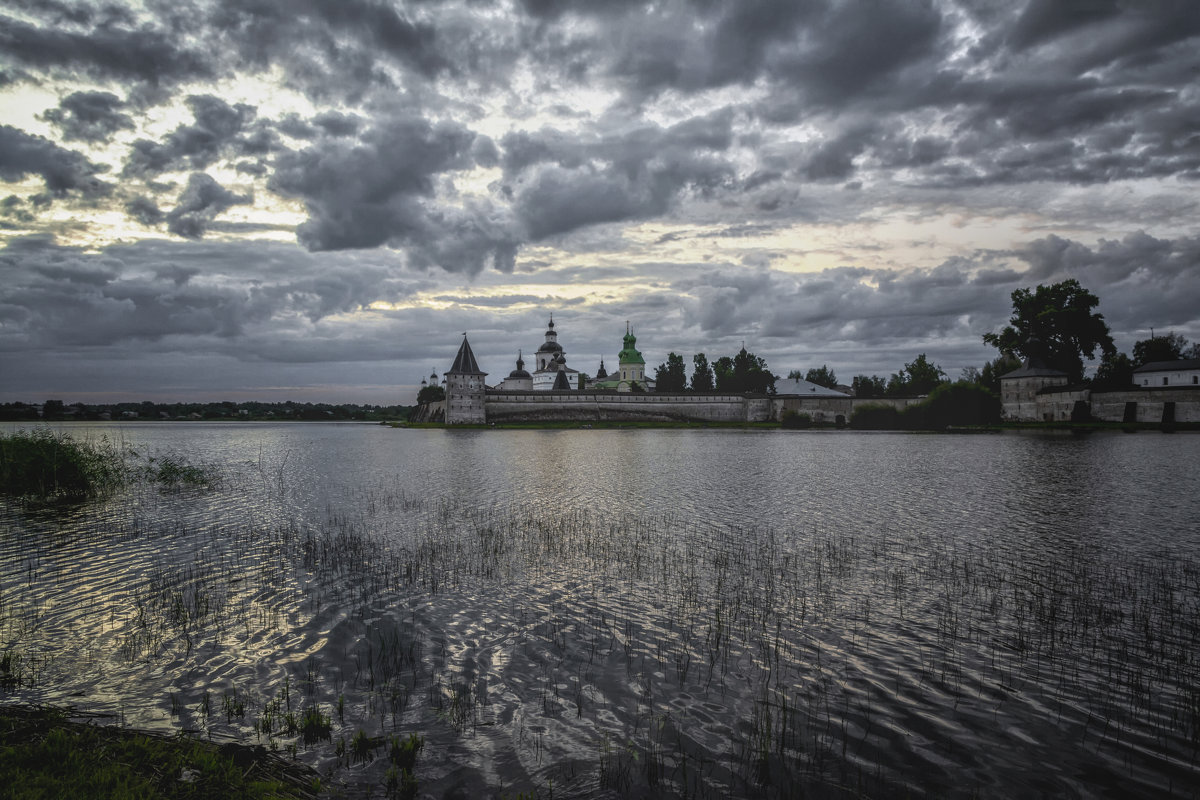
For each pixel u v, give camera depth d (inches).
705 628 494.6
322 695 390.6
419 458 2063.2
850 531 843.4
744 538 804.0
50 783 281.7
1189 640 472.7
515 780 308.3
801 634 483.8
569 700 384.5
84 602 554.3
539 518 941.2
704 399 5260.8
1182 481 1311.5
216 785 293.9
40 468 1119.6
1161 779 313.7
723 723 360.2
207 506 1049.5
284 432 4638.3
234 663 434.9
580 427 4603.8
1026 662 436.5
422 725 356.8
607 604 550.6
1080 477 1396.4
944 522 900.0
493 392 5054.1
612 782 305.3
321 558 698.8
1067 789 305.9
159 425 6934.1
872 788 304.3
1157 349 4229.8
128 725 353.7
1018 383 4202.8
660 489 1259.2
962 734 350.3
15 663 434.0
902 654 448.8
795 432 3981.3
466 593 580.4
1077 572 641.0
